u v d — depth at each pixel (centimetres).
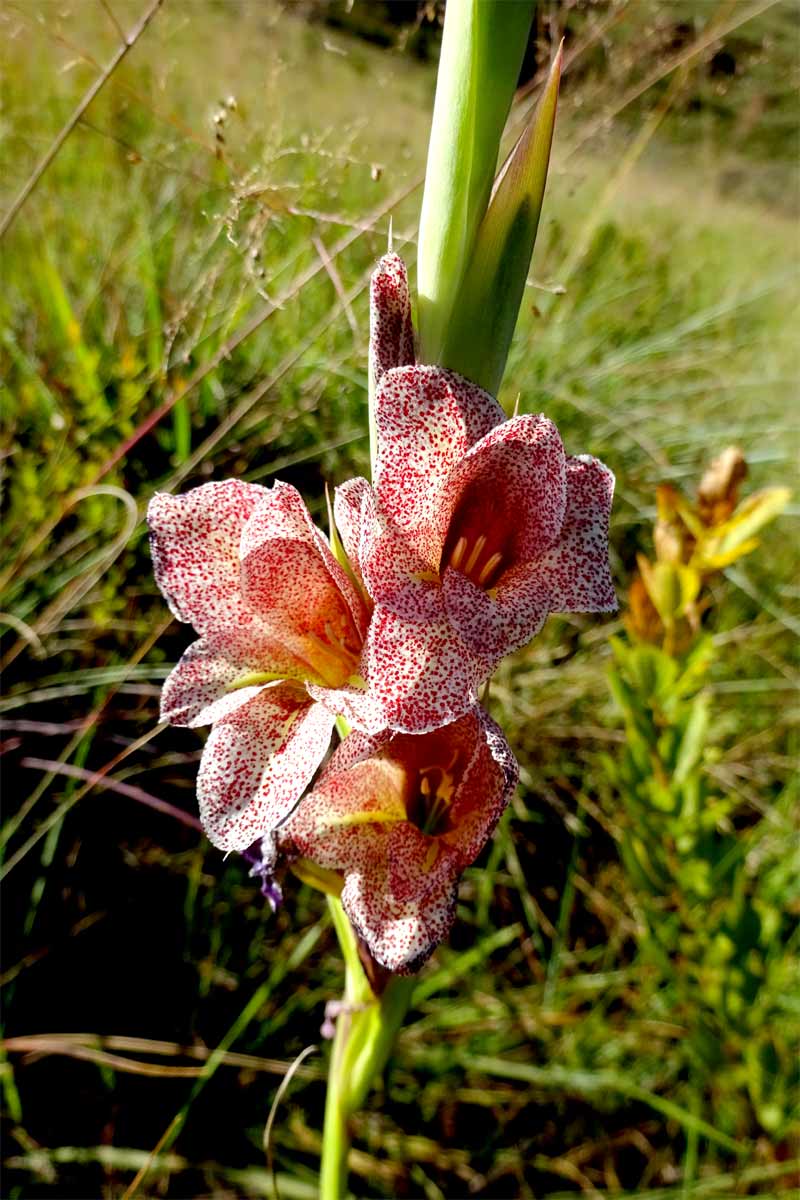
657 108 59
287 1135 41
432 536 18
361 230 39
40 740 45
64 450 50
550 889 48
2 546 48
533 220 20
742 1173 40
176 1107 41
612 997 46
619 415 64
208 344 52
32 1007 41
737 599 64
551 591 18
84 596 47
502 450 18
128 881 44
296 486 53
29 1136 39
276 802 19
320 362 54
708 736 55
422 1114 43
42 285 54
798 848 49
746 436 71
